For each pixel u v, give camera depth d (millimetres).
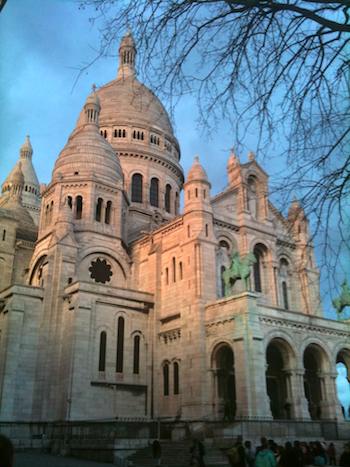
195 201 55500
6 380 49281
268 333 46344
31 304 53531
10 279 66188
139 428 44469
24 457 38938
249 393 42938
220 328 48219
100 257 62062
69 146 68562
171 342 54219
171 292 56125
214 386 47812
